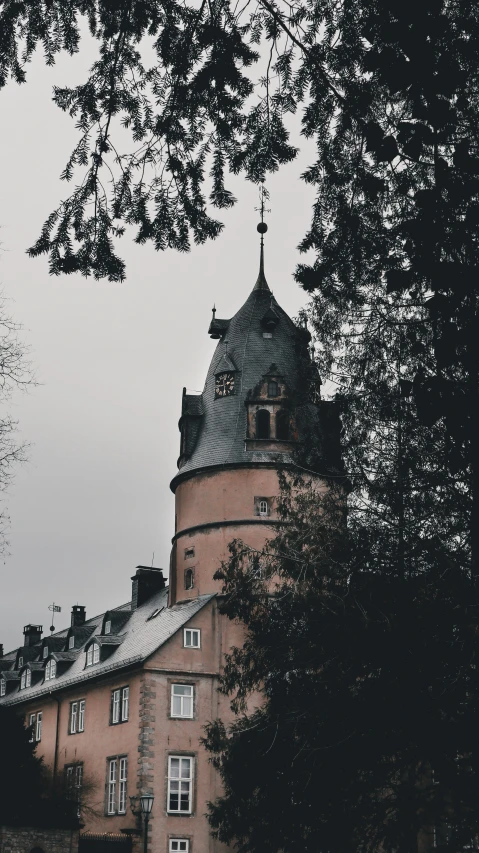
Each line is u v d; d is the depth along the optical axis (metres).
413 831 17.58
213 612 48.09
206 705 46.91
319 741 22.11
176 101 12.51
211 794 45.88
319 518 27.64
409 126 10.79
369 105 12.41
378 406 23.05
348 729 20.91
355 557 23.28
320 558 24.41
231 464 49.91
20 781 41.97
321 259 14.19
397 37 10.28
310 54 12.09
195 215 13.05
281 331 53.38
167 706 46.31
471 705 18.39
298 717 23.81
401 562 21.73
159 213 13.02
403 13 10.20
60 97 12.65
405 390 12.98
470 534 19.33
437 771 18.33
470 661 18.56
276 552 28.72
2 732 43.06
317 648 23.72
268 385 50.91
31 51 12.54
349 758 20.89
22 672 63.31
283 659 28.73
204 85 12.21
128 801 46.00
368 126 10.91
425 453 21.14
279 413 50.53
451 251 11.36
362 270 14.49
